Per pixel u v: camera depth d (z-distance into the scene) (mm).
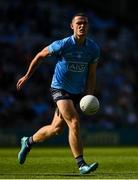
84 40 26562
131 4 95062
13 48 80062
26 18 85125
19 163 31297
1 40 80688
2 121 70062
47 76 76750
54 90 26703
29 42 81812
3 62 77500
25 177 24531
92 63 27141
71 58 26484
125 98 78625
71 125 25734
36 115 72062
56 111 27312
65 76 26562
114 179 23750
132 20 93000
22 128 66688
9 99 73000
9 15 84500
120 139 68125
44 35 84062
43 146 64312
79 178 24125
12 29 83000
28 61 79125
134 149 55156
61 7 89812
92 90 27641
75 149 25688
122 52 86188
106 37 87875
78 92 26812
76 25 26125
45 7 87750
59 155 44000
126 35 89625
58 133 27891
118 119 75125
